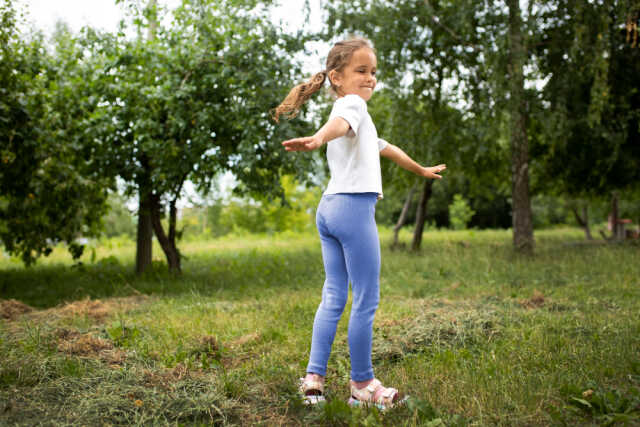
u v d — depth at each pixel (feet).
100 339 10.76
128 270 29.35
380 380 8.53
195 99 22.26
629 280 18.81
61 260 38.37
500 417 6.81
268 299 17.07
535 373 8.59
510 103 28.68
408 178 33.42
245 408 7.45
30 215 24.03
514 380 8.16
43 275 27.09
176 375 8.76
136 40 23.13
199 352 10.35
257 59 21.59
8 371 8.25
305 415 7.25
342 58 7.54
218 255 40.52
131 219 78.59
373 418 6.66
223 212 82.48
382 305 15.03
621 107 32.58
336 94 7.93
